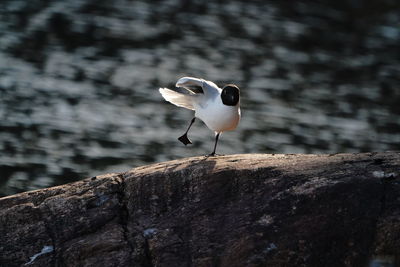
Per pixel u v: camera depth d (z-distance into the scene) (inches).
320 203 331.0
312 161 362.6
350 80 938.1
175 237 339.0
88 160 676.7
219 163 369.4
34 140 706.8
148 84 867.4
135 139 725.9
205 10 1134.4
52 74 874.1
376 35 1106.7
